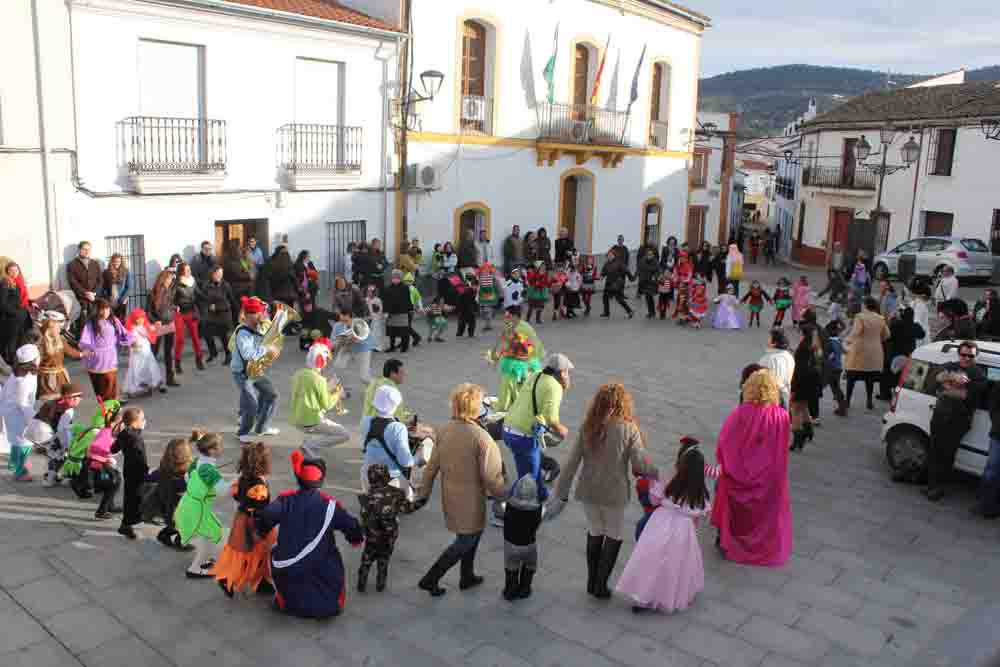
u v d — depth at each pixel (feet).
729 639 21.42
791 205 153.07
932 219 110.22
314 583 21.26
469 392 22.24
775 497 25.27
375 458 25.48
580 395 44.06
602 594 22.99
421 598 22.79
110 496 26.78
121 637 20.52
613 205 88.74
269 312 52.01
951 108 107.55
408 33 62.49
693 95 98.58
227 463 31.27
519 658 20.24
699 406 42.86
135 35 47.62
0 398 29.14
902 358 40.22
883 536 27.89
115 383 36.94
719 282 86.38
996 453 28.76
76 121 45.68
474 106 70.85
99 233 47.57
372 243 60.03
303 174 57.06
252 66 53.72
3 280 40.45
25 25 43.09
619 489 22.09
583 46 81.97
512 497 21.97
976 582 24.94
